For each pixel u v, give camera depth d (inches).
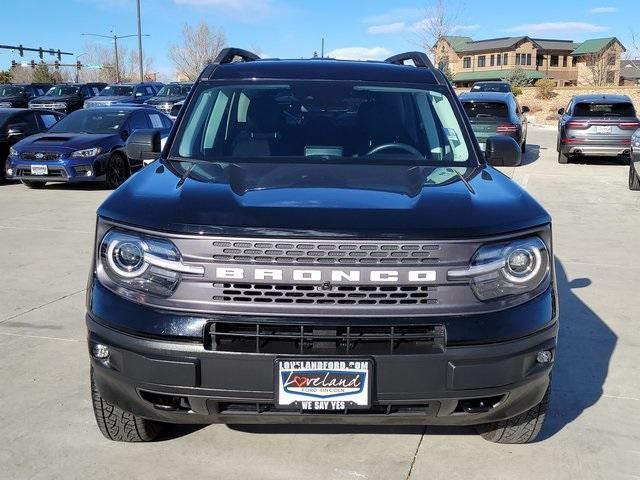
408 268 105.1
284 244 104.3
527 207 117.8
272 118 159.2
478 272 107.1
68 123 533.6
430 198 118.0
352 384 105.4
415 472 126.2
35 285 243.9
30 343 186.7
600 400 157.5
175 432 138.7
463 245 106.3
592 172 613.0
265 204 112.9
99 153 489.1
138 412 115.1
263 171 134.8
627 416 150.0
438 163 148.8
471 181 131.6
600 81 2508.6
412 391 106.7
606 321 213.2
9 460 128.3
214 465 127.5
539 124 1315.2
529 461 130.9
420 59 184.7
